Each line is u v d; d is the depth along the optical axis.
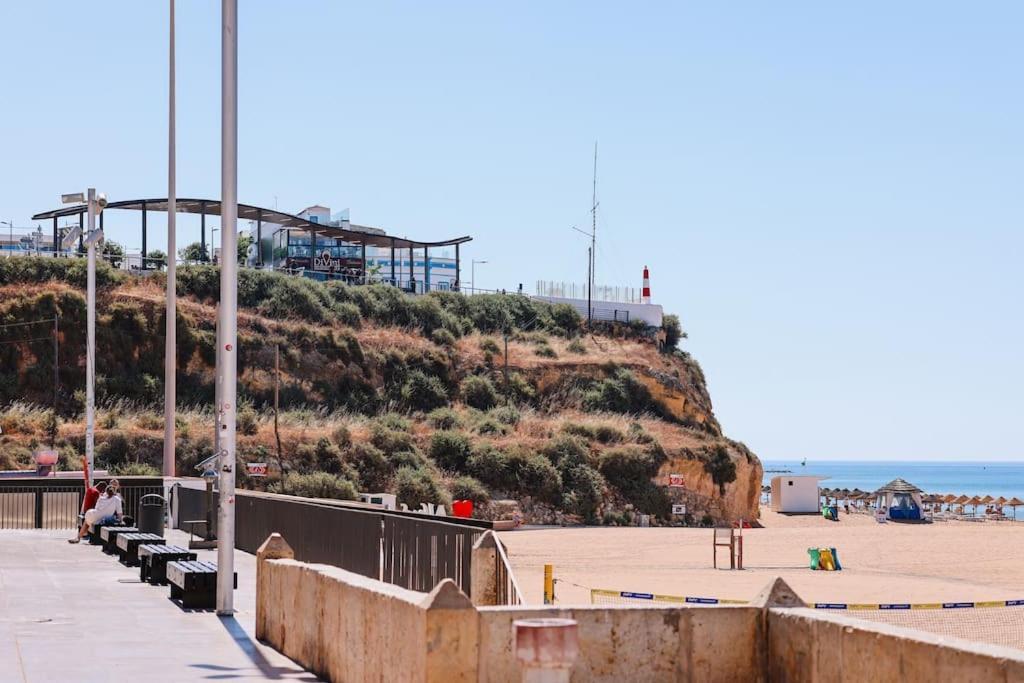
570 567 52.19
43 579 23.86
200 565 20.50
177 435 85.94
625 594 27.52
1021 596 41.78
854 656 9.34
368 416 105.44
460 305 130.00
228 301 18.33
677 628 10.55
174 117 50.25
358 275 131.50
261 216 118.06
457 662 10.00
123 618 18.19
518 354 123.44
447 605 10.04
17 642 15.73
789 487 111.94
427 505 83.00
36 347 94.56
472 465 95.00
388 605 11.00
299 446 89.19
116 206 110.25
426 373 114.06
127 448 83.12
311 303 114.38
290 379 104.38
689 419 122.81
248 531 32.31
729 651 10.59
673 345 143.50
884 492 111.12
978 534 79.94
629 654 10.48
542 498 94.31
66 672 13.51
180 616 18.44
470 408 111.38
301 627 14.16
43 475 50.78
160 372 99.19
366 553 22.22
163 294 106.31
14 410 87.19
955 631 31.94
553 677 7.73
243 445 87.19
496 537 16.39
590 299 137.25
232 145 18.36
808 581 47.56
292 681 13.05
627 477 99.94
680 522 98.81
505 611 10.19
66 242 42.25
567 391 119.50
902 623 33.50
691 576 47.88
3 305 95.81
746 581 45.94
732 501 104.38
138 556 26.58
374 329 118.06
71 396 92.44
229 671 13.66
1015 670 7.70
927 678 8.48
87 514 32.44
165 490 41.81
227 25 18.34
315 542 25.95
